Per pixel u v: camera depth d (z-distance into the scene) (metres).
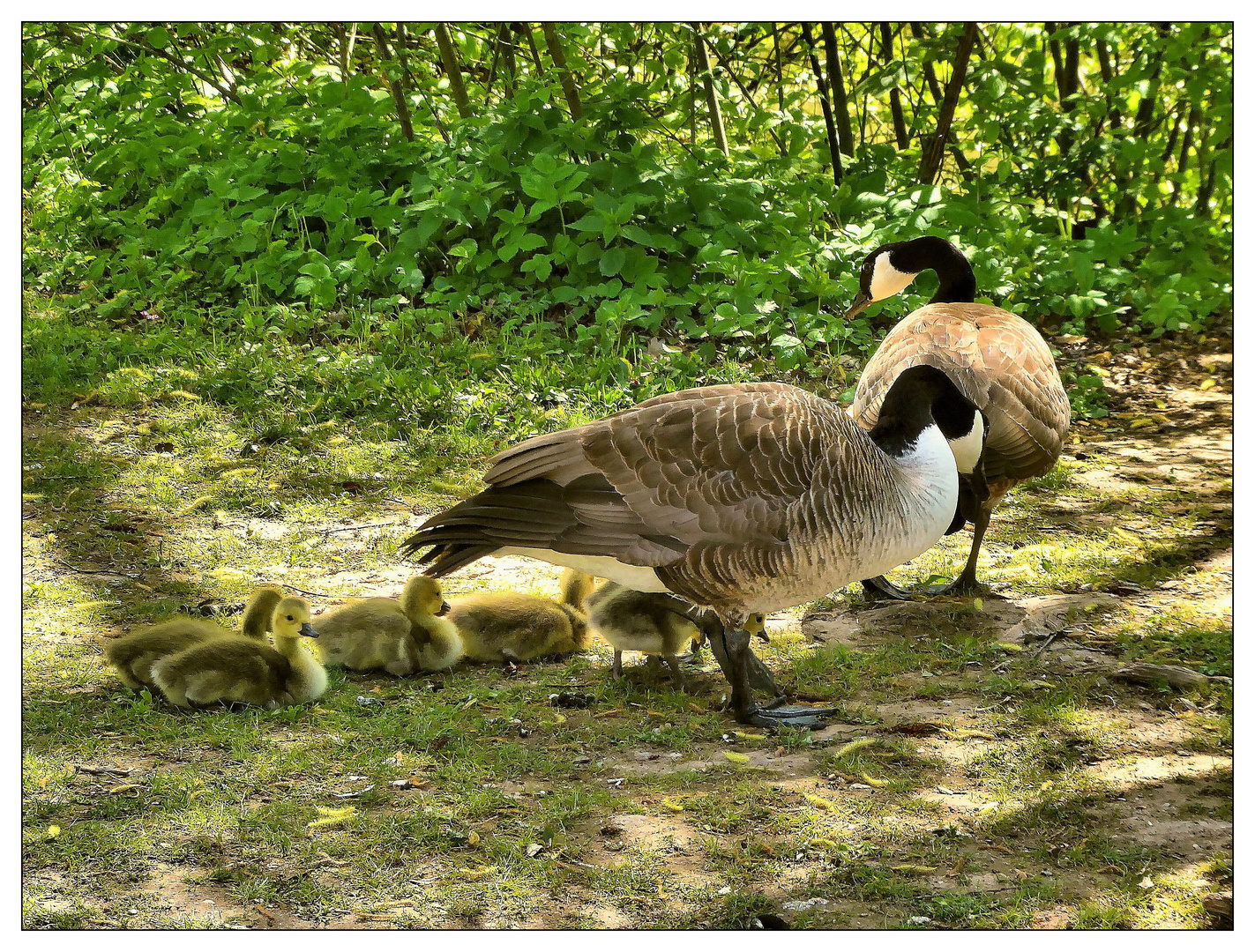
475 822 4.86
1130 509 5.68
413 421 5.98
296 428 5.93
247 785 4.91
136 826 4.84
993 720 5.06
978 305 5.49
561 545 4.97
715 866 4.80
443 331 6.28
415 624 5.19
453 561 5.02
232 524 5.59
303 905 4.74
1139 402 6.20
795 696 5.13
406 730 5.03
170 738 4.99
